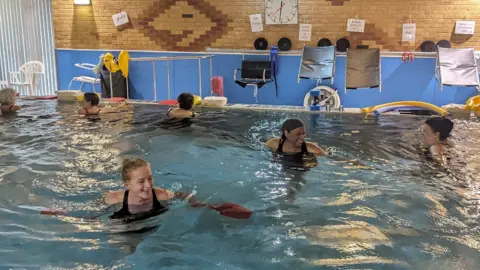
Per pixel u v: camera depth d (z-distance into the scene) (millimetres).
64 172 4020
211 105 7758
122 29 9570
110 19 9562
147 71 9570
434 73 8469
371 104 8844
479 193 3516
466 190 3582
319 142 5203
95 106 6992
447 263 2426
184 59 9398
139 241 2678
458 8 8305
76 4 9586
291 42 8992
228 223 2926
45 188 3598
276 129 5926
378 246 2619
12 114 6891
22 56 10055
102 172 4035
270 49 8938
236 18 9109
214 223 2924
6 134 5520
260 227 2879
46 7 9773
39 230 2814
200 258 2482
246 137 5441
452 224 2930
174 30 9398
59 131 5715
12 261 2434
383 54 8625
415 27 8523
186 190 3553
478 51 8375
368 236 2750
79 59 9797
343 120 6609
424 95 8617
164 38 9469
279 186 3674
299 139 4602
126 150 4809
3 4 9859
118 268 2379
